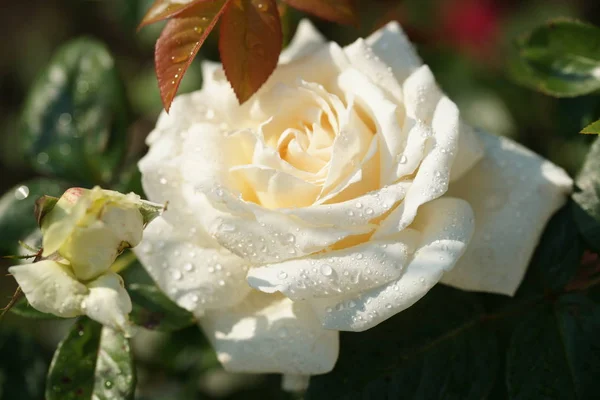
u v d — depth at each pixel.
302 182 0.39
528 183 0.41
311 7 0.43
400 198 0.39
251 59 0.41
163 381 0.58
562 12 0.63
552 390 0.40
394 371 0.41
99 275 0.38
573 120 0.46
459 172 0.41
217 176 0.40
